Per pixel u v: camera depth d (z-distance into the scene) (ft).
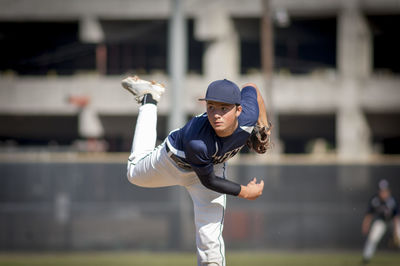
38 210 157.89
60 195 158.71
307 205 160.45
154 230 158.30
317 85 319.88
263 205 159.63
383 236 158.92
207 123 40.75
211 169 41.91
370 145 330.75
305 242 159.22
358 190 161.27
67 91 322.75
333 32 341.41
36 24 335.47
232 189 43.11
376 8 314.35
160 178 46.52
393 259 146.92
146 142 47.65
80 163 159.84
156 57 344.28
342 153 320.09
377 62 354.54
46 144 343.46
